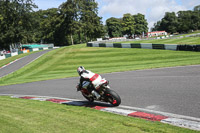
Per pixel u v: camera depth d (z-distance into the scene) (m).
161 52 30.34
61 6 82.75
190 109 5.85
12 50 68.50
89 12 84.56
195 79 10.27
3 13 67.81
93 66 26.06
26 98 9.99
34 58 40.41
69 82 14.41
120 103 6.93
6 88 15.42
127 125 4.57
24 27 70.69
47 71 26.33
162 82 10.42
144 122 4.78
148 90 8.95
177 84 9.52
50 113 6.11
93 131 4.33
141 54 30.84
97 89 6.58
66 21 83.75
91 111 6.20
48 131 4.54
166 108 6.17
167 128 4.27
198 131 4.07
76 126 4.73
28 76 23.64
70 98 9.13
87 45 51.16
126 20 124.44
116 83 11.72
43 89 12.70
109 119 5.11
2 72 30.05
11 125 5.14
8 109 7.09
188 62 18.66
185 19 132.50
